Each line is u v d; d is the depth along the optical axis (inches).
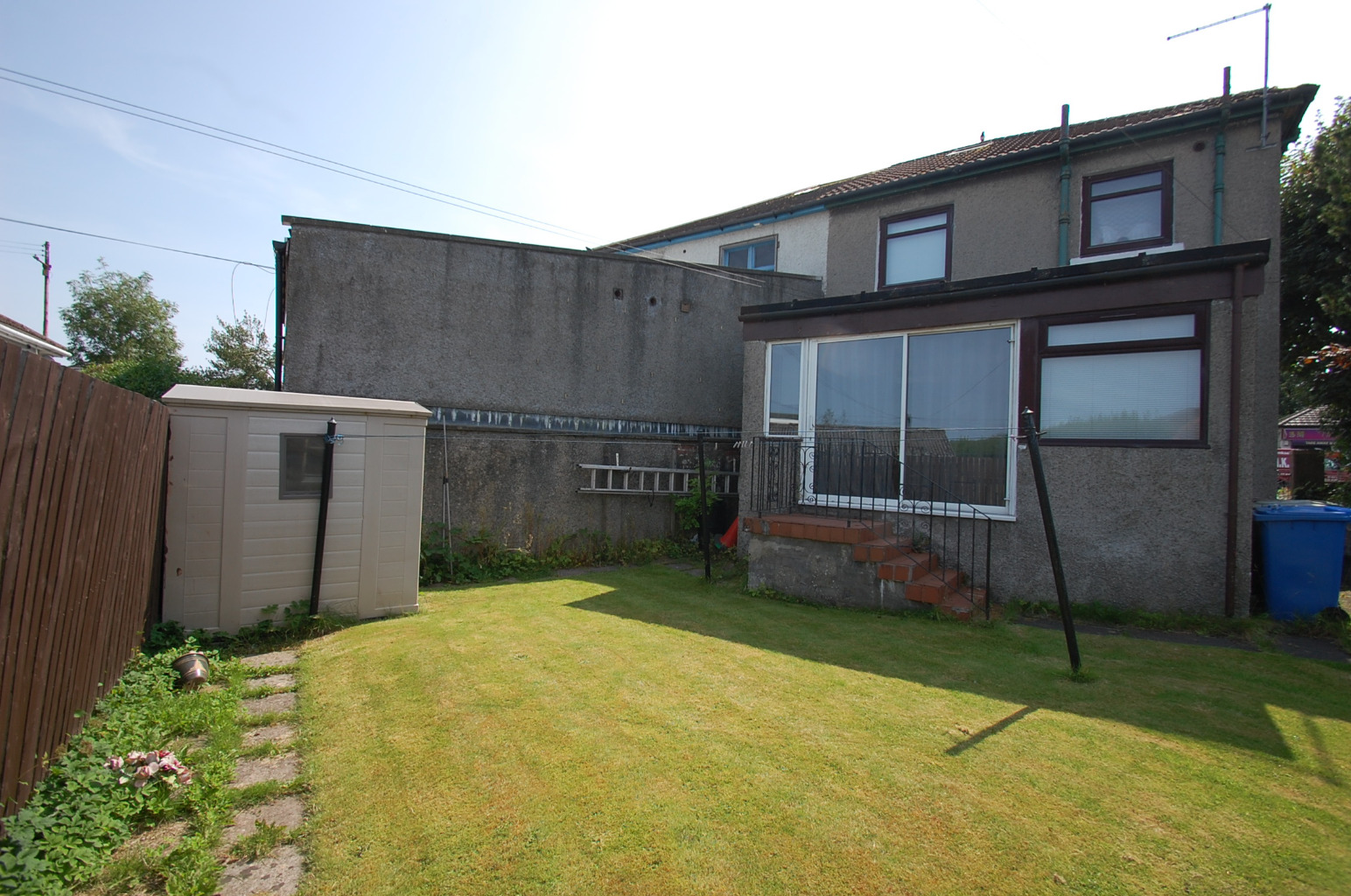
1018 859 96.8
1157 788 117.3
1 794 92.4
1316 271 437.1
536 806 111.0
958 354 284.5
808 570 264.1
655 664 184.9
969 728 141.9
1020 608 252.4
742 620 235.5
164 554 206.5
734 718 147.3
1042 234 382.0
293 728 146.7
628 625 228.4
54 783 105.2
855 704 155.2
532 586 299.3
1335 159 409.7
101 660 137.9
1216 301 230.2
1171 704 156.1
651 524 388.8
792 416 331.9
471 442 339.6
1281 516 225.8
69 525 115.9
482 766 124.9
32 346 240.8
